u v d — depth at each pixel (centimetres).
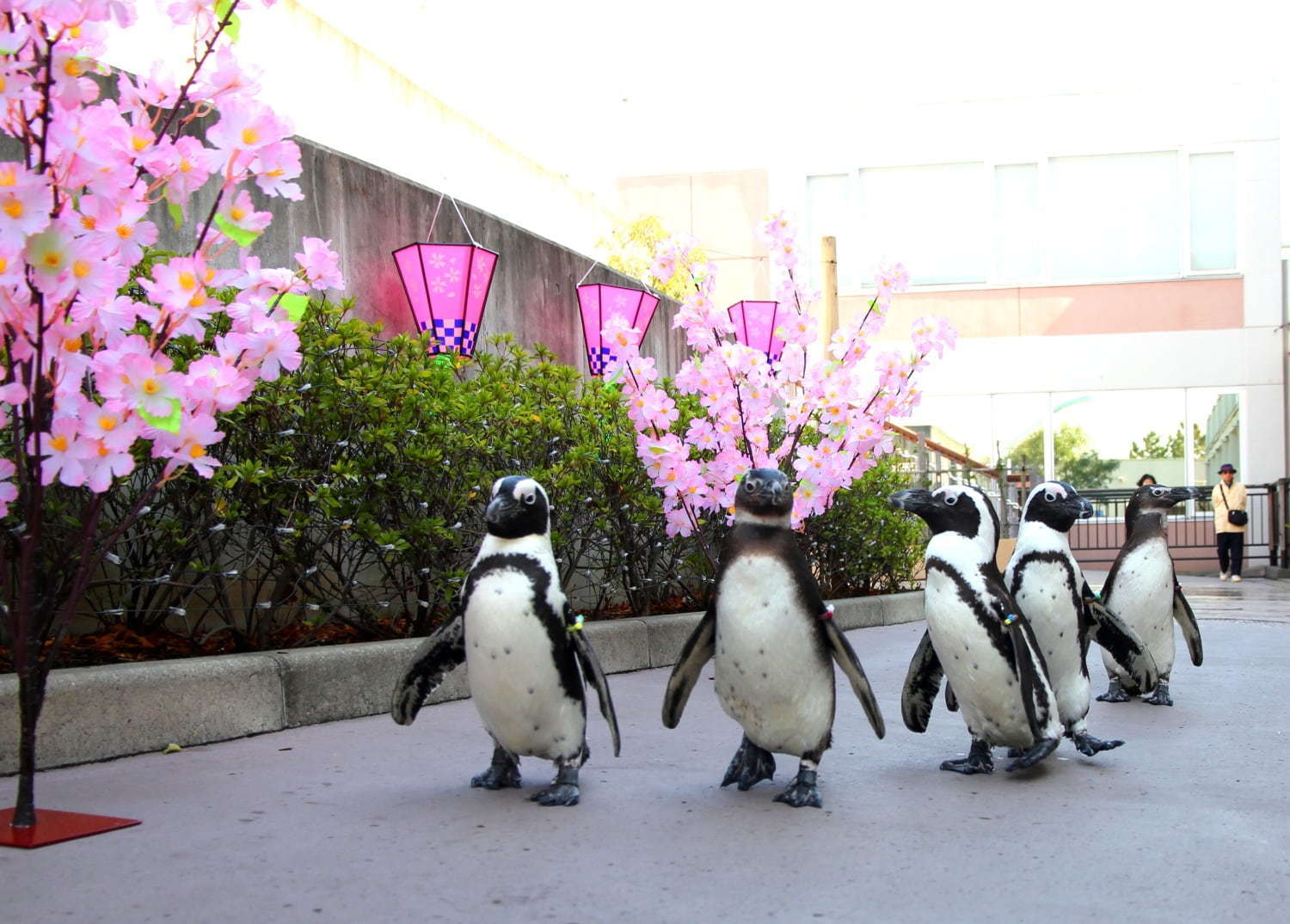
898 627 1174
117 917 298
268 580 694
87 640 581
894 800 438
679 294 1565
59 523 536
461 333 845
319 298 760
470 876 336
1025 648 462
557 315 1152
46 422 382
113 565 601
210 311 387
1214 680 787
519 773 462
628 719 622
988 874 343
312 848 361
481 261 849
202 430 379
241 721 543
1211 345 2395
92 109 356
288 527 600
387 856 354
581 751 432
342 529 627
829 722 428
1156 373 2412
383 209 879
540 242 1122
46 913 301
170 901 311
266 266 755
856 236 2500
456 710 627
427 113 1444
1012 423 2458
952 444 2480
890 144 2486
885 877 340
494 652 404
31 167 354
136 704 498
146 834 375
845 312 2512
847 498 1098
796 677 414
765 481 414
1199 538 2389
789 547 417
